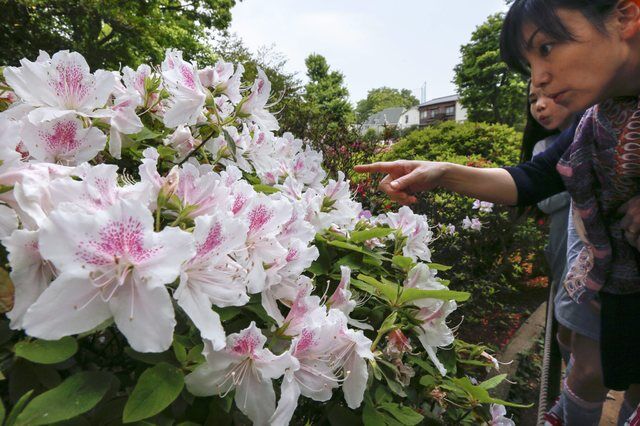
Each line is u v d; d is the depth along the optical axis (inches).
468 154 329.4
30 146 37.0
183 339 32.6
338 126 211.2
